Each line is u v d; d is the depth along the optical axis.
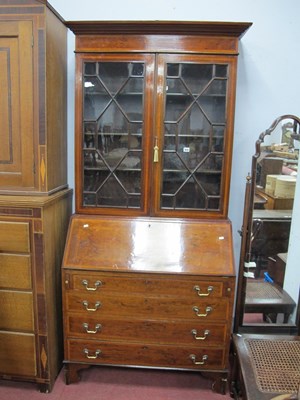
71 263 1.61
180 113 1.65
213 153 1.67
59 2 1.86
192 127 1.66
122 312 1.63
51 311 1.66
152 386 1.73
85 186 1.74
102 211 1.74
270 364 1.47
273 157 1.74
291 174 1.75
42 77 1.50
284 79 1.88
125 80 1.63
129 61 1.60
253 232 1.78
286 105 1.90
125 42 1.59
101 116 1.68
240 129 1.93
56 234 1.70
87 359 1.70
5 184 1.61
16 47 1.49
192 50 1.57
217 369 1.65
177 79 1.61
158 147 1.65
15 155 1.58
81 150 1.69
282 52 1.85
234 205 2.01
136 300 1.61
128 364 1.69
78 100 1.65
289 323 1.82
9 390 1.69
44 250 1.55
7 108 1.54
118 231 1.68
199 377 1.80
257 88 1.89
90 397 1.64
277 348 1.58
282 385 1.35
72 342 1.68
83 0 1.86
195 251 1.62
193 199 1.71
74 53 1.76
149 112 1.63
